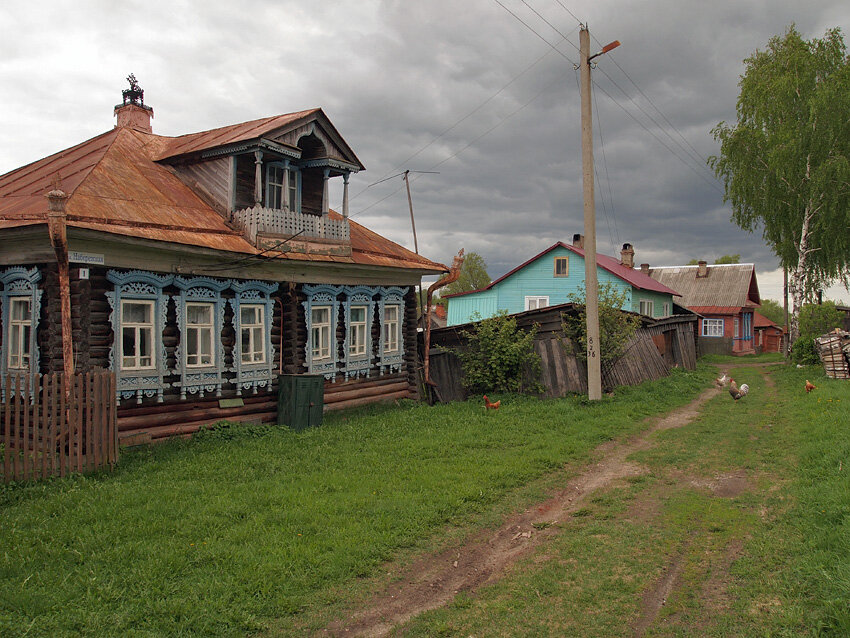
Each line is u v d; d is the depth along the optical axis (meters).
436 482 9.26
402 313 19.84
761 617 5.06
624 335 19.42
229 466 10.23
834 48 29.12
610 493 9.17
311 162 16.56
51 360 10.91
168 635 4.94
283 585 5.80
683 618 5.19
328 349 16.81
